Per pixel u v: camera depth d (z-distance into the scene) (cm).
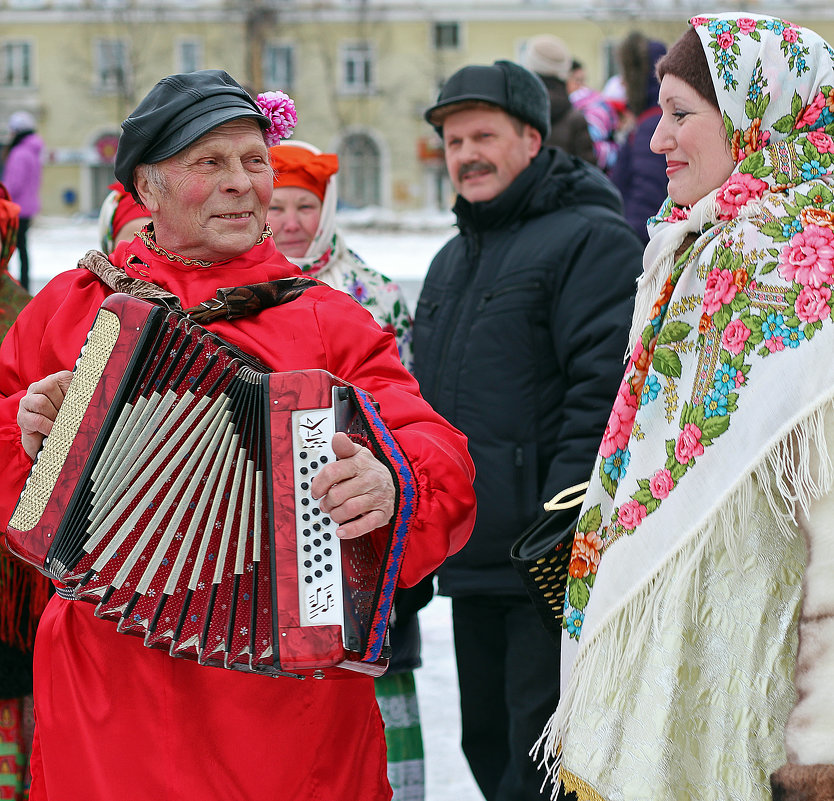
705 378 244
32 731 345
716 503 239
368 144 5006
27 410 247
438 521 243
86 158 4975
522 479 372
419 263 2206
